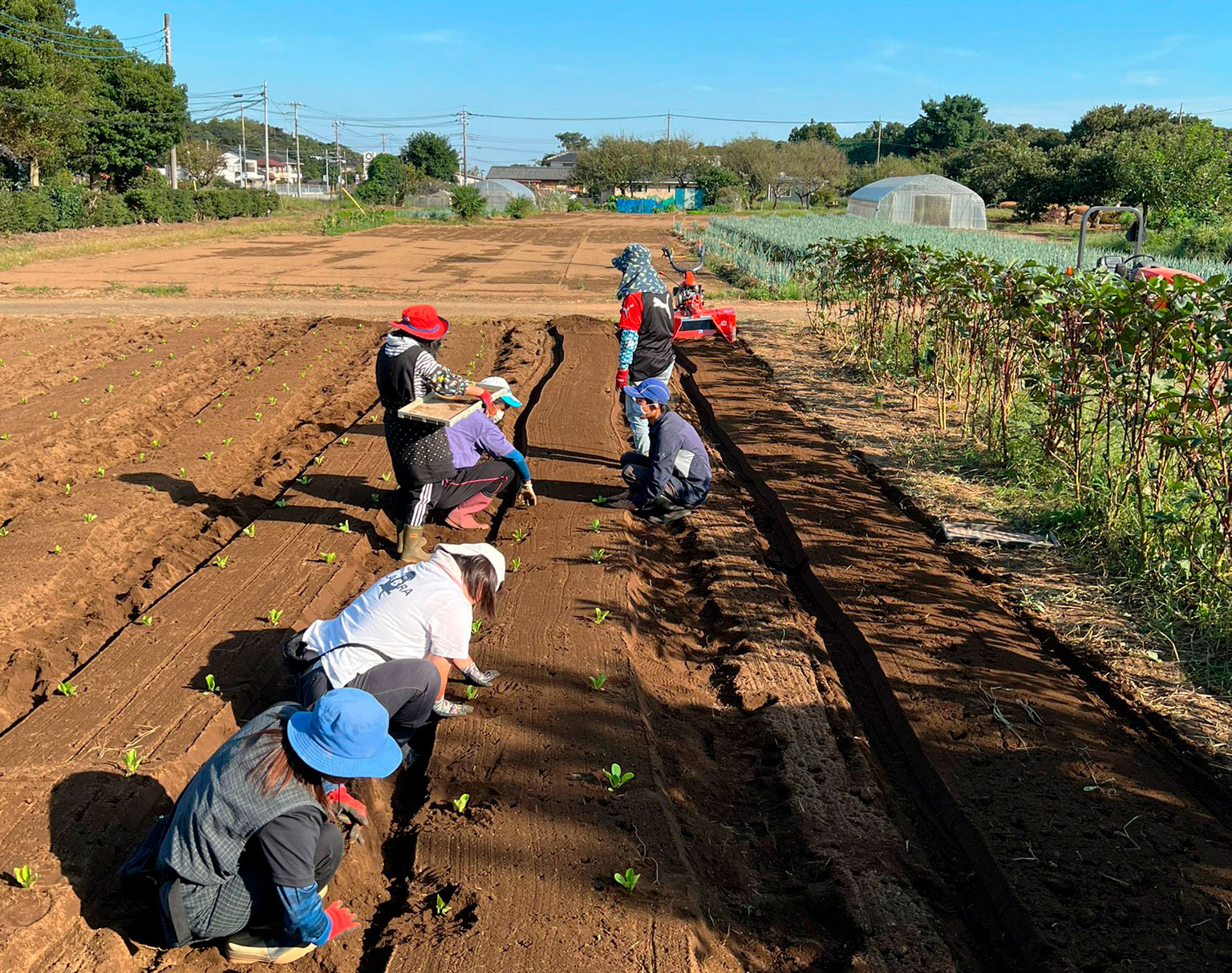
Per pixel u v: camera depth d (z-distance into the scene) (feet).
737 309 68.28
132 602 21.35
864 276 48.01
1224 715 17.26
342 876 13.14
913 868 13.92
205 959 11.94
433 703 14.89
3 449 31.65
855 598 21.67
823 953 12.37
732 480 30.96
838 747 16.79
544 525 25.29
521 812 14.12
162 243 129.39
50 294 70.69
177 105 200.13
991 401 32.48
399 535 23.85
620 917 12.16
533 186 354.33
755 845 14.53
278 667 18.31
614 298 75.25
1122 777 15.43
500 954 11.51
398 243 137.18
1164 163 142.82
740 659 19.67
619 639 19.24
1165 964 11.73
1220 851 13.76
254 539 24.27
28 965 11.08
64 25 180.86
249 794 10.52
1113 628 20.44
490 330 55.52
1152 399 25.16
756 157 305.94
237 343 51.24
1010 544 24.84
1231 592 20.39
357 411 38.17
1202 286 22.07
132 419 36.60
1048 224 197.77
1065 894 12.96
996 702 17.53
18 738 15.39
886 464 31.76
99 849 12.79
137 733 15.60
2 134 161.89
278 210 230.07
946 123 382.63
